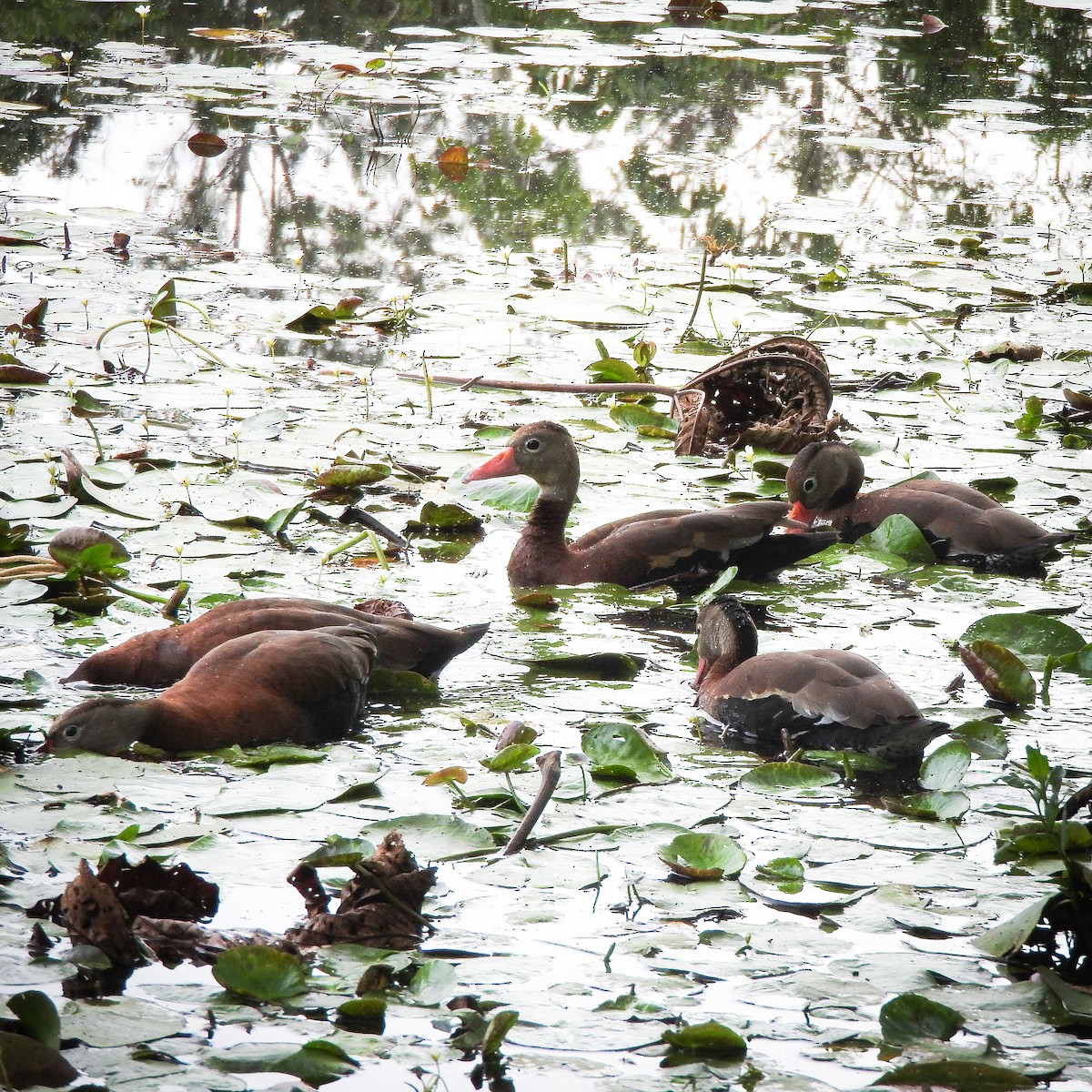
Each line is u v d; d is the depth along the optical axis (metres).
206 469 13.67
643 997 6.49
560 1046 6.10
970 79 31.28
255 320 18.05
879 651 11.12
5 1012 5.93
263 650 9.26
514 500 13.73
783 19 35.28
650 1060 6.04
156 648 9.77
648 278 20.61
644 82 30.08
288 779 8.48
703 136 27.30
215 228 21.53
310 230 21.75
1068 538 12.85
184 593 10.86
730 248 20.73
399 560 12.46
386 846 7.23
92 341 16.72
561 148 26.25
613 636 11.34
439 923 7.09
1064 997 6.61
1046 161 26.84
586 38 32.56
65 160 23.77
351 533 12.80
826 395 16.03
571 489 12.41
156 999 6.37
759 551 12.71
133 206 22.16
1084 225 24.27
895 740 9.08
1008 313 20.25
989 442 15.90
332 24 32.91
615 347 18.00
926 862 7.93
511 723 9.20
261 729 9.00
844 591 12.52
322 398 15.83
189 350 16.88
